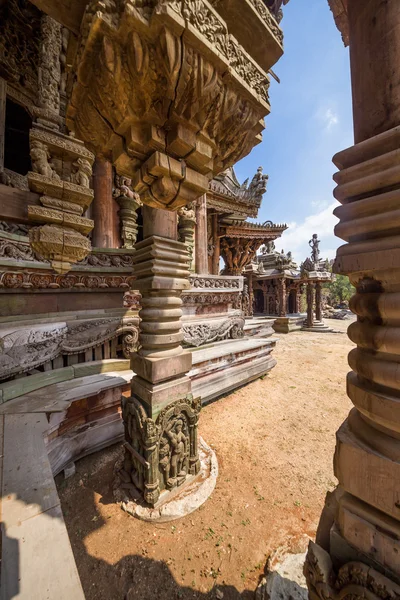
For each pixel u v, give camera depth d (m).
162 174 1.50
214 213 11.81
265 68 1.65
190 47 1.08
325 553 1.11
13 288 3.25
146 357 2.69
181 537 2.24
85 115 1.48
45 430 2.22
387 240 0.89
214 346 6.16
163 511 2.42
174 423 2.72
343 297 35.56
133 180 1.69
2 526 1.20
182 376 2.92
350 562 0.97
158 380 2.60
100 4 0.96
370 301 0.95
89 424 3.42
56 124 3.25
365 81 1.02
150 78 1.14
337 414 4.81
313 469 3.19
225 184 13.20
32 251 3.41
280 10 1.69
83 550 2.13
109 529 2.32
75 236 3.43
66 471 2.98
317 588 1.07
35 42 4.89
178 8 0.99
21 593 0.93
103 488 2.82
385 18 0.92
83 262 4.03
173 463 2.68
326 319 26.89
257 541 2.21
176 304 2.79
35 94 5.53
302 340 13.59
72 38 1.55
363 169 0.98
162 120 1.37
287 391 6.05
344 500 1.04
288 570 1.91
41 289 3.60
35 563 1.04
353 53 1.09
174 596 1.81
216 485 2.89
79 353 3.97
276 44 1.52
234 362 5.86
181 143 1.43
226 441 3.83
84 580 1.91
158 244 2.62
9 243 3.12
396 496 0.87
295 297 23.52
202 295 6.04
